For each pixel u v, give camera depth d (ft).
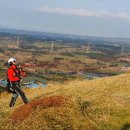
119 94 70.18
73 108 47.14
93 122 45.06
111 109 50.52
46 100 48.91
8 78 58.03
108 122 45.96
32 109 47.47
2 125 47.03
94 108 49.60
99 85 82.38
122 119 47.70
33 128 42.63
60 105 47.73
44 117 44.47
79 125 43.70
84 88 79.20
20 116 47.09
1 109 61.77
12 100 59.21
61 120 44.01
